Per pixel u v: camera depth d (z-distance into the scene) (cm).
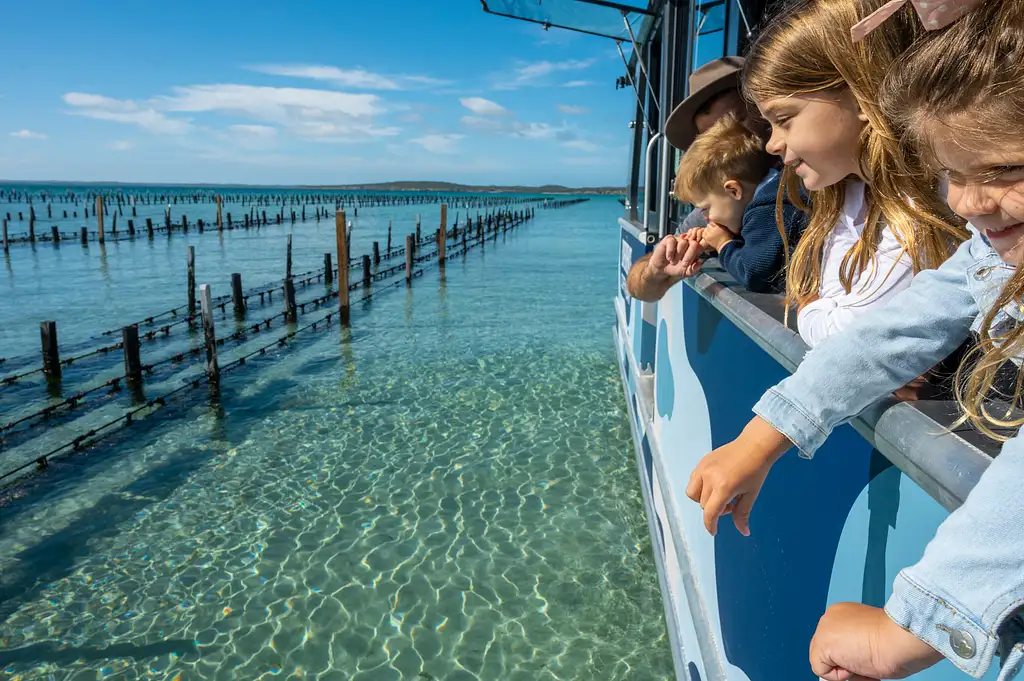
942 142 57
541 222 5203
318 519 514
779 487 144
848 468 105
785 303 146
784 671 141
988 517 54
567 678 344
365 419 729
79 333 1234
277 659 365
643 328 494
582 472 576
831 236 136
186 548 480
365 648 371
